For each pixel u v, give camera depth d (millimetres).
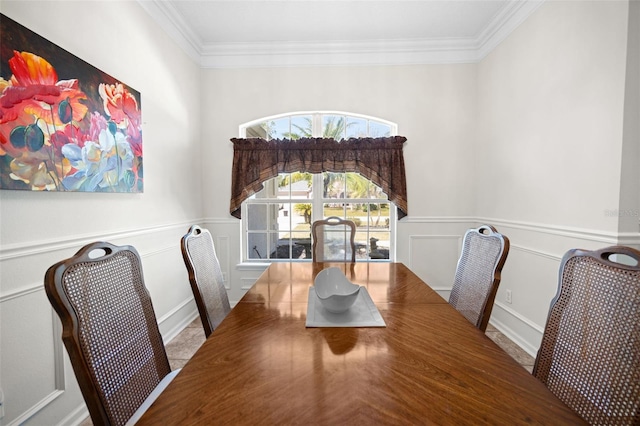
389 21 2666
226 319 1137
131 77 2021
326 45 3021
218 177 3168
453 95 3066
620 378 713
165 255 2439
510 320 2502
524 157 2350
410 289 1526
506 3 2396
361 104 3102
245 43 3016
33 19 1320
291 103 3119
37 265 1361
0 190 1214
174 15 2471
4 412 1239
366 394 682
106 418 745
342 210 3283
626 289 753
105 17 1773
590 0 1751
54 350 1439
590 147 1764
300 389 699
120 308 915
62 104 1436
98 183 1664
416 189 3123
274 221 3312
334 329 1042
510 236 2521
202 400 659
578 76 1845
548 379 891
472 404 650
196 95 3029
